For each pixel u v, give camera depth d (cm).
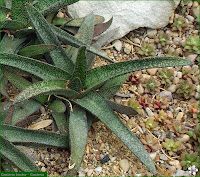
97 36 86
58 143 71
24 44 80
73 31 84
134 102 79
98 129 77
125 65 71
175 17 93
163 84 85
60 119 74
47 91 68
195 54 89
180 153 77
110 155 75
